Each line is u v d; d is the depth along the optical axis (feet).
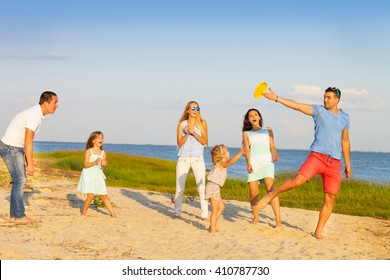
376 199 80.74
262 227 47.60
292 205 74.69
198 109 50.93
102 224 46.21
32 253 34.27
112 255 34.91
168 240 40.52
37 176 90.48
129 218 50.55
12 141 43.42
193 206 62.95
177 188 52.42
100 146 50.70
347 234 46.37
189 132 51.01
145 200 67.15
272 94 42.42
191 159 51.44
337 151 42.50
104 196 50.47
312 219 54.70
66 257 33.71
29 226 42.86
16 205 44.42
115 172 123.54
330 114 42.55
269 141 48.78
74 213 51.37
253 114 48.19
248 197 82.53
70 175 110.32
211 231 43.93
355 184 96.78
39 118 43.11
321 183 97.91
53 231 41.78
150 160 168.86
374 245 41.55
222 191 94.07
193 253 36.17
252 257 35.19
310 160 42.68
